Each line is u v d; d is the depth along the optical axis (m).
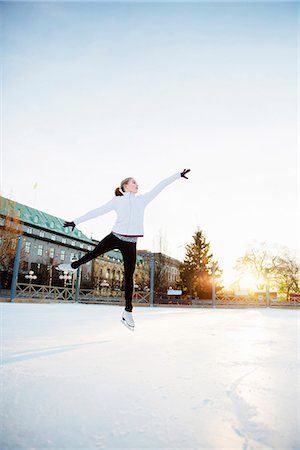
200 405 1.38
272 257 45.84
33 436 1.08
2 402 1.37
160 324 5.90
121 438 1.07
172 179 3.60
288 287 46.31
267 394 1.54
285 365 2.19
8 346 2.76
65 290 22.44
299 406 1.38
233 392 1.56
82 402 1.38
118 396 1.47
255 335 4.18
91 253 3.36
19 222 38.19
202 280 40.50
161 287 42.03
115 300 30.45
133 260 3.41
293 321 7.60
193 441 1.06
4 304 13.11
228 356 2.50
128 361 2.22
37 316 6.82
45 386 1.59
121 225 3.36
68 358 2.28
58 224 54.72
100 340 3.36
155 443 1.04
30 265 45.12
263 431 1.14
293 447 1.03
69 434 1.09
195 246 41.72
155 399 1.44
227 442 1.05
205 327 5.38
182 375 1.86
